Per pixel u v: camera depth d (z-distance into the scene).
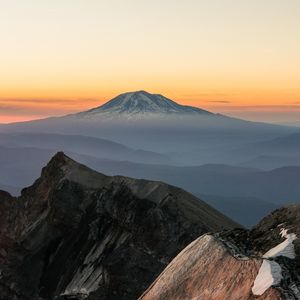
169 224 60.44
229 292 18.78
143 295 23.42
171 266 23.31
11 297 68.62
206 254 21.89
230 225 67.81
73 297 61.22
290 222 21.16
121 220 66.31
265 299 16.61
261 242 21.17
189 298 20.78
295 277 17.30
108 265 51.88
